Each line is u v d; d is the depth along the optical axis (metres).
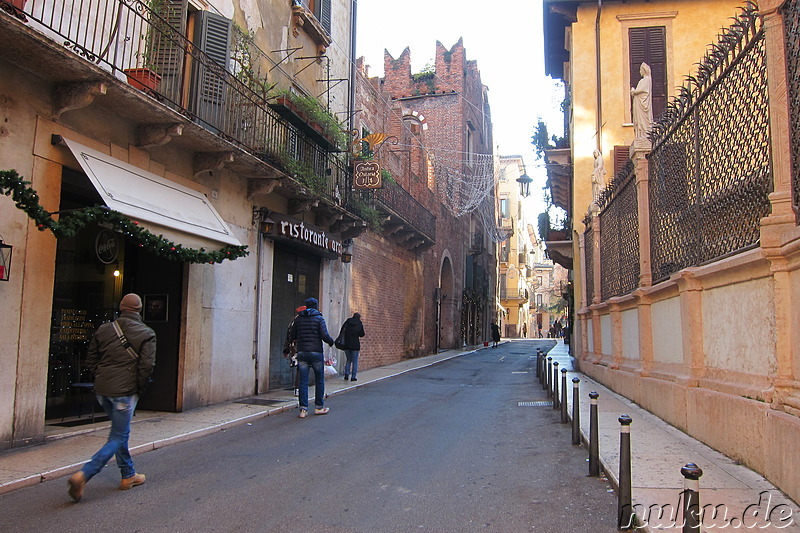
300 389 10.06
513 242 65.31
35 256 7.27
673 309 8.59
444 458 6.90
